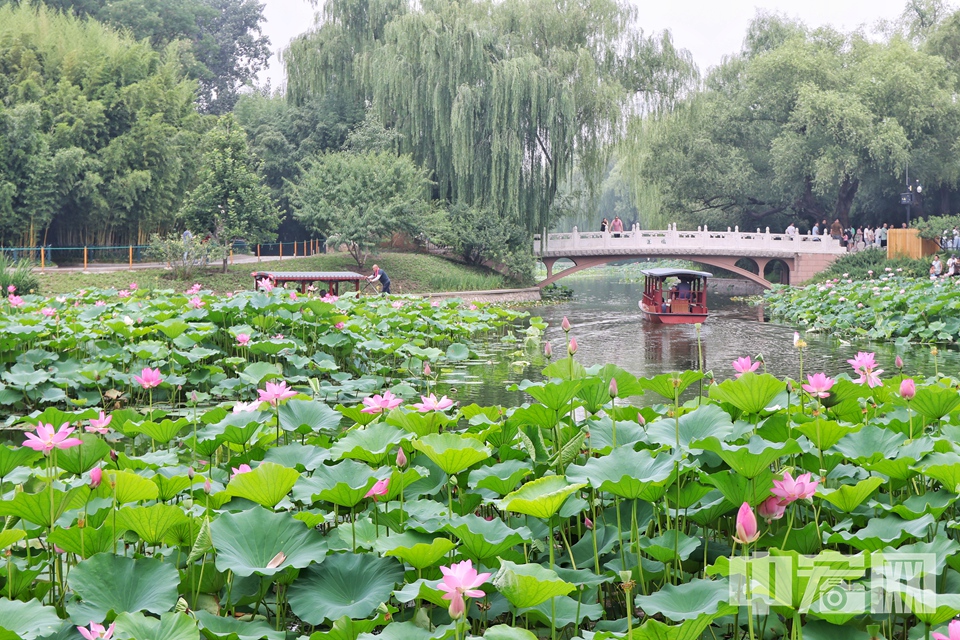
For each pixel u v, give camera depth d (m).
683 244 34.25
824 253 34.53
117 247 28.06
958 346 15.77
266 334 11.59
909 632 2.95
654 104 33.94
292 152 36.53
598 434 4.32
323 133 36.28
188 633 2.63
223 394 9.27
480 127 31.66
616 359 14.01
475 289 30.45
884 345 16.14
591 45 33.69
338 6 34.81
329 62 35.06
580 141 32.91
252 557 3.04
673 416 4.60
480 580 2.36
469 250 32.66
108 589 2.87
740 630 3.26
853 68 38.00
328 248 35.44
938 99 35.00
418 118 31.94
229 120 27.81
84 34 32.31
